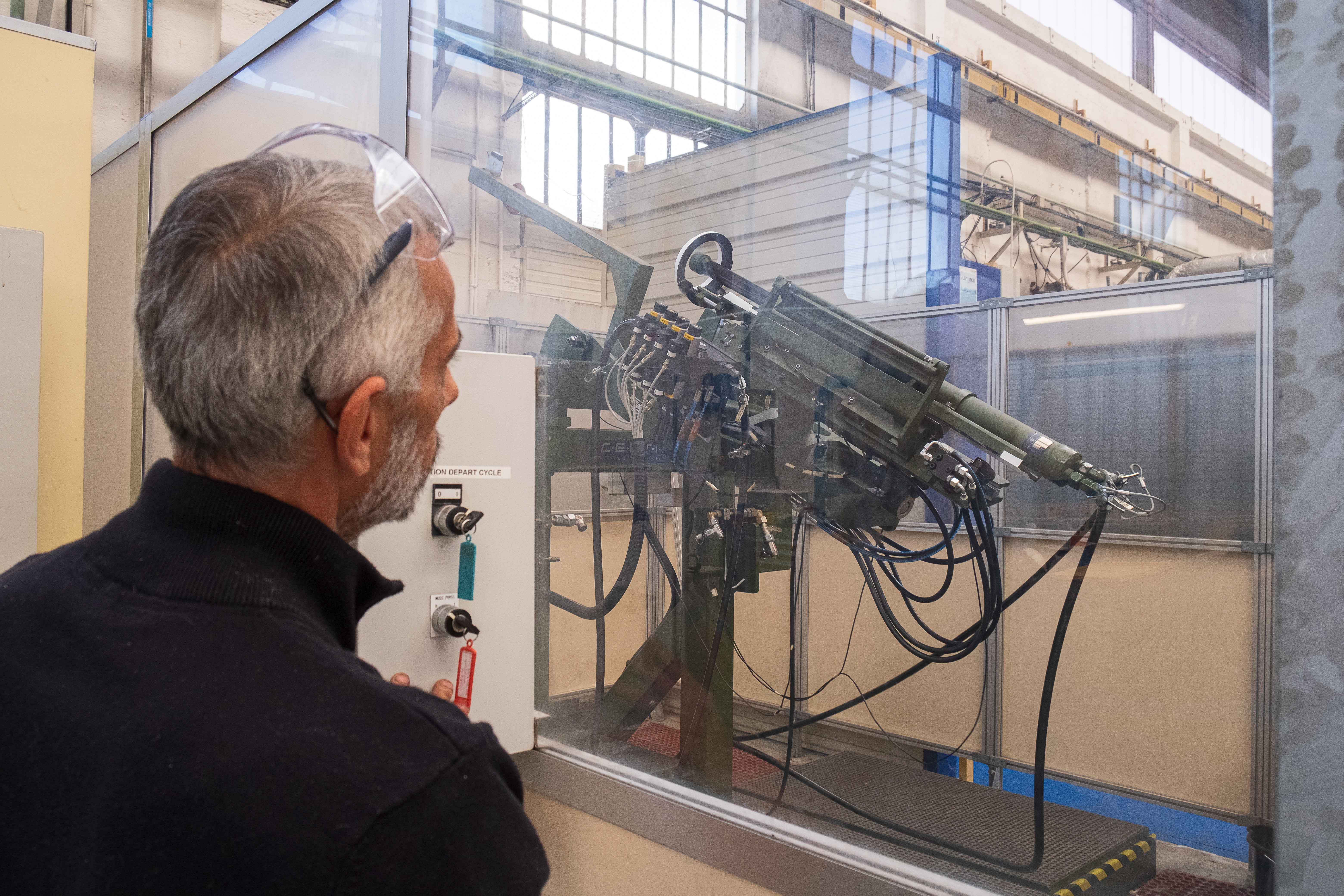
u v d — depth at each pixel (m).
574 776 1.28
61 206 1.75
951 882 0.93
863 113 1.51
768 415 1.34
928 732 1.59
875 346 1.22
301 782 0.37
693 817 1.09
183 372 0.44
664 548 1.45
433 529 1.24
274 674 0.41
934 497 1.40
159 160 2.15
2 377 1.54
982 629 1.32
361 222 0.47
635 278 1.47
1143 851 1.09
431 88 1.40
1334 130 0.59
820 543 1.82
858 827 1.17
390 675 1.20
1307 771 0.62
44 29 1.73
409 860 0.38
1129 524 1.15
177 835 0.37
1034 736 1.38
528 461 1.35
